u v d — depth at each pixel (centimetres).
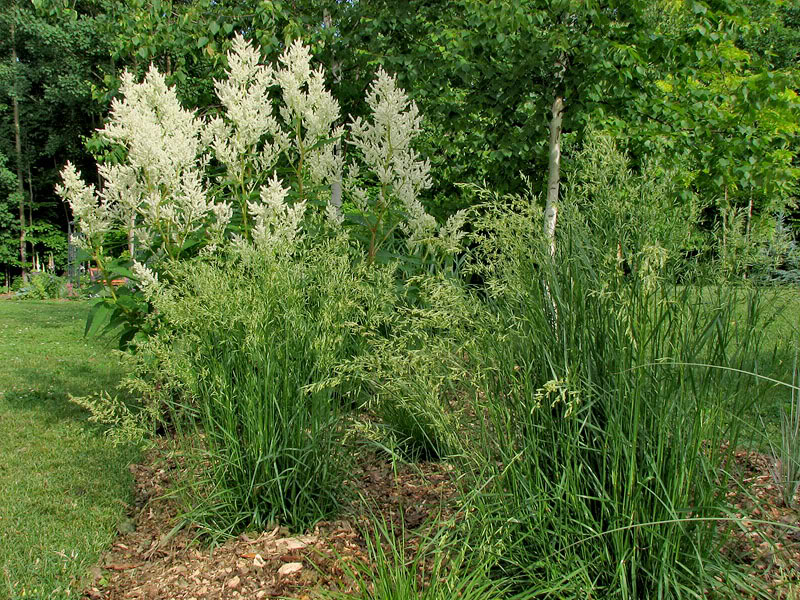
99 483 380
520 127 662
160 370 336
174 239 447
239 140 440
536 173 675
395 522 297
